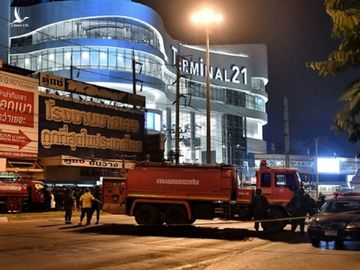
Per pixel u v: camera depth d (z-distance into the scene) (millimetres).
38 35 84812
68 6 82562
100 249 14578
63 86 41312
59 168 40250
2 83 34625
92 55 80375
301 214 20484
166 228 22094
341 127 7031
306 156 105375
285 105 59906
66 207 24750
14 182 32625
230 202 20547
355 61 6336
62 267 11172
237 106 118375
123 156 46969
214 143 111812
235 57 119250
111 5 82688
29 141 36531
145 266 11523
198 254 13828
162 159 49281
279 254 13992
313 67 6727
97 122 44406
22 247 14797
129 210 21484
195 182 20750
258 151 124875
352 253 14273
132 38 84312
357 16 6051
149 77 83250
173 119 104688
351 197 17578
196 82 108562
